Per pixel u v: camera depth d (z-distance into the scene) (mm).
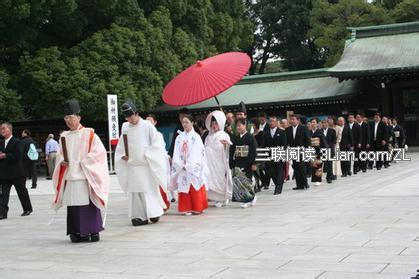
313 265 5777
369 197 10977
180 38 28969
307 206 10250
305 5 48188
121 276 5793
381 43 29922
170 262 6297
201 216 9758
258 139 13328
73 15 25578
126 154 9195
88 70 24922
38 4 23312
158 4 29031
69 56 25484
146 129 9219
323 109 29297
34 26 24828
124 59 25859
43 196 15656
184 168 10039
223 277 5523
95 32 26641
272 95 30484
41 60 24484
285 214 9391
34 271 6215
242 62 11242
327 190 12875
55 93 24625
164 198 10102
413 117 28844
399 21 39781
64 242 8031
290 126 13406
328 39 41312
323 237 7195
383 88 27625
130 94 25094
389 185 12977
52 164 23062
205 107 30219
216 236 7730
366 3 41125
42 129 31000
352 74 26938
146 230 8625
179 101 10742
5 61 26266
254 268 5801
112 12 26469
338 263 5801
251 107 29719
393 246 6445
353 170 17578
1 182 11141
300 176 13398
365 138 17719
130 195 9234
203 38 31453
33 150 18453
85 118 26344
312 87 30328
